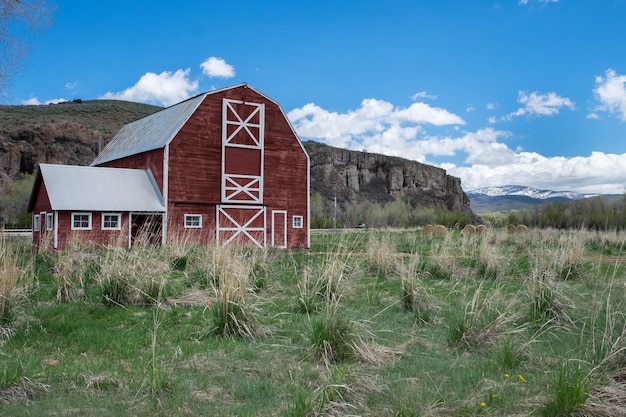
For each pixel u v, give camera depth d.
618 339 6.59
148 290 10.65
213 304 9.76
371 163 156.75
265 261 14.17
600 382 5.92
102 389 6.08
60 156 88.75
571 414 5.37
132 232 27.09
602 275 13.74
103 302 10.44
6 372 5.92
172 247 15.23
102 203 25.86
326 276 11.62
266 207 30.53
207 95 28.94
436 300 10.87
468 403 5.69
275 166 31.00
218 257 12.88
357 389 5.93
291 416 5.23
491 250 15.52
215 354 7.43
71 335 8.30
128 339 8.14
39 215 26.77
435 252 16.06
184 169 28.06
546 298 9.43
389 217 64.31
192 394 5.93
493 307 9.31
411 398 5.70
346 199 129.12
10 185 68.12
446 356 7.48
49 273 12.95
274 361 7.21
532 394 6.00
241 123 29.84
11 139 88.06
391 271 14.65
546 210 48.59
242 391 6.03
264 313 9.93
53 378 6.30
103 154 36.12
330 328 7.38
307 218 32.03
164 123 30.47
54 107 115.44
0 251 10.28
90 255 14.34
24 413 5.32
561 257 13.89
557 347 7.73
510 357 6.98
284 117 31.48
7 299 8.54
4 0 19.45
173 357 7.20
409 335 8.52
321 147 155.25
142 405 5.63
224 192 29.08
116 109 119.56
